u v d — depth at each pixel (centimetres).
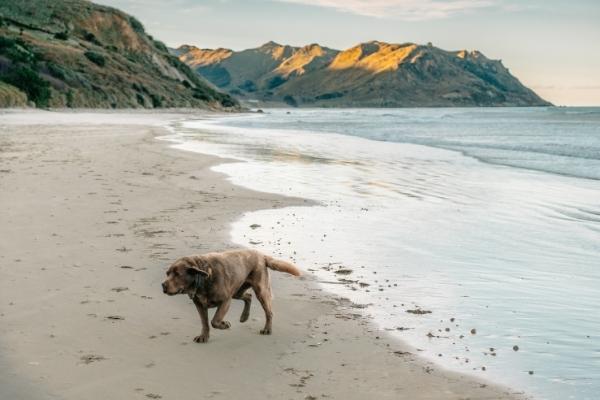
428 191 1939
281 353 676
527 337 746
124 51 15125
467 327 777
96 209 1446
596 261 1123
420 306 858
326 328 760
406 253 1161
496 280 995
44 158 2434
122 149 3005
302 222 1416
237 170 2358
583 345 721
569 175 2361
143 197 1645
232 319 790
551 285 971
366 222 1439
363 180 2167
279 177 2189
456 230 1373
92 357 640
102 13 15750
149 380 593
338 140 4375
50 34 12688
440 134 5538
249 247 1159
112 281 900
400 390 589
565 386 607
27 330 706
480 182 2152
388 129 6619
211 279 679
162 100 12081
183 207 1535
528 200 1784
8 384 570
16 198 1538
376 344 710
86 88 9612
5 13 14075
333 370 632
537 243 1259
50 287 862
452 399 573
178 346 684
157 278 923
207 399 557
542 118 12556
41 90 7706
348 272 1023
